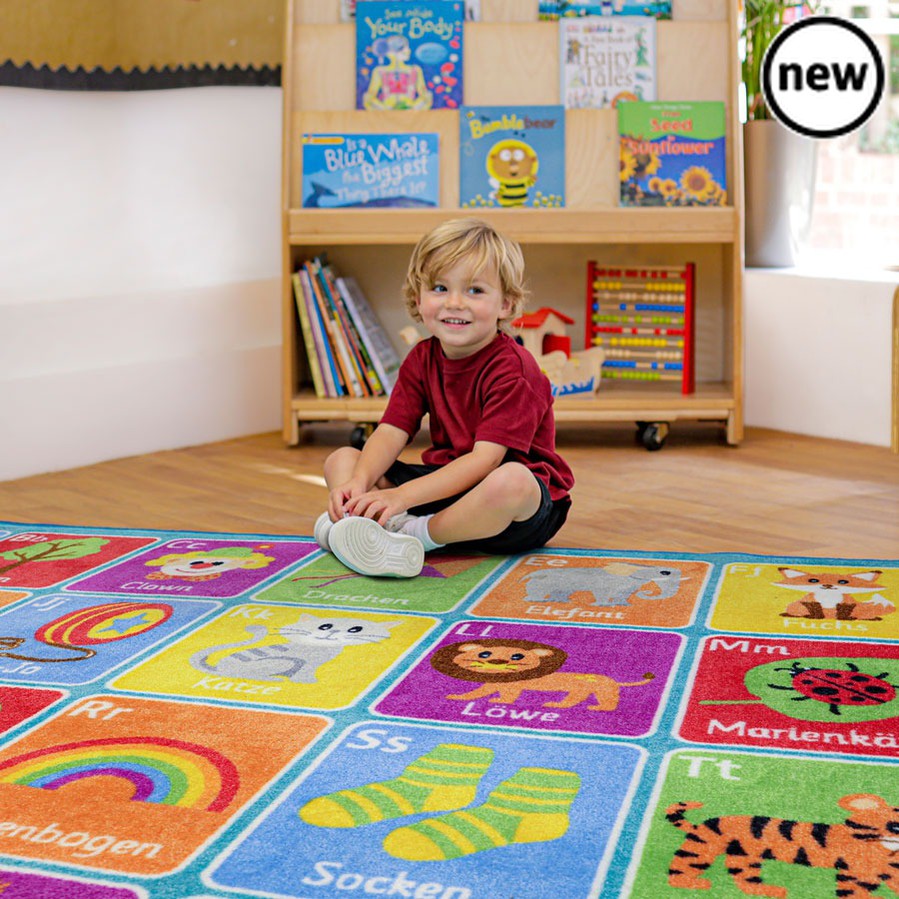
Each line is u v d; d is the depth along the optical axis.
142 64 2.46
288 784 1.04
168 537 1.92
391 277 2.94
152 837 0.95
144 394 2.59
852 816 0.96
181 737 1.14
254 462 2.50
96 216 2.46
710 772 1.04
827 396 2.65
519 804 0.99
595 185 2.55
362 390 2.69
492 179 2.55
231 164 2.69
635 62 2.58
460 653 1.36
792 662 1.31
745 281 2.78
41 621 1.50
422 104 2.58
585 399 2.58
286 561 1.77
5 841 0.95
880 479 2.25
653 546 1.83
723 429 2.79
